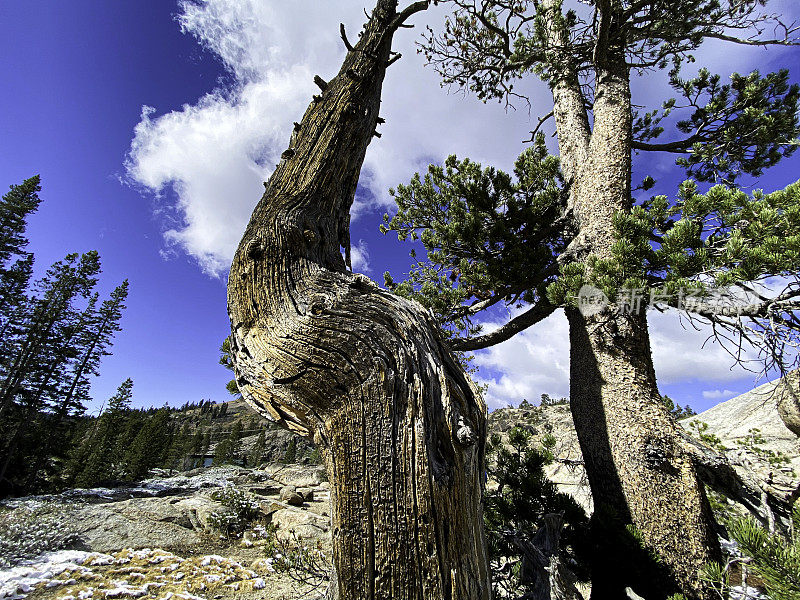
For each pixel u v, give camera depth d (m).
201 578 6.54
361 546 0.95
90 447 29.03
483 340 5.27
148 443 30.73
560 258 4.95
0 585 5.50
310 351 1.13
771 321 3.13
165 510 10.54
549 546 2.92
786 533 2.52
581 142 5.82
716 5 5.22
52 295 24.19
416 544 0.92
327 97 1.83
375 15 2.12
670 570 3.18
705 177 6.89
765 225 3.08
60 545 7.62
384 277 6.78
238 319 1.32
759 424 9.28
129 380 30.41
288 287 1.28
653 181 6.63
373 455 1.00
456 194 6.41
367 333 1.14
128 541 8.25
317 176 1.60
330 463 1.06
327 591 1.08
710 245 3.54
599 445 3.94
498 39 6.11
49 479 24.53
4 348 21.86
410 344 1.14
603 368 4.07
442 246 6.47
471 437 1.01
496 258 5.46
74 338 25.23
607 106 5.29
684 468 3.46
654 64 6.36
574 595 2.51
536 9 5.86
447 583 0.89
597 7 4.96
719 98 6.42
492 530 3.79
